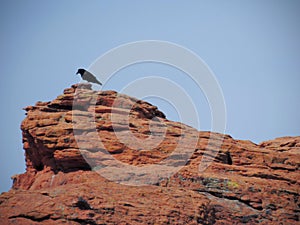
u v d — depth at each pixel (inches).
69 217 2556.6
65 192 2748.5
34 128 3176.7
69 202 2625.5
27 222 2534.5
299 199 3056.1
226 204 2955.2
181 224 2657.5
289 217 2938.0
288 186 3149.6
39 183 3134.8
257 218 2908.5
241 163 3339.1
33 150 3316.9
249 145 3681.1
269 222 2898.6
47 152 3181.6
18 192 2773.1
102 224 2554.1
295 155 3425.2
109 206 2647.6
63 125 3164.4
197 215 2728.8
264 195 3024.1
